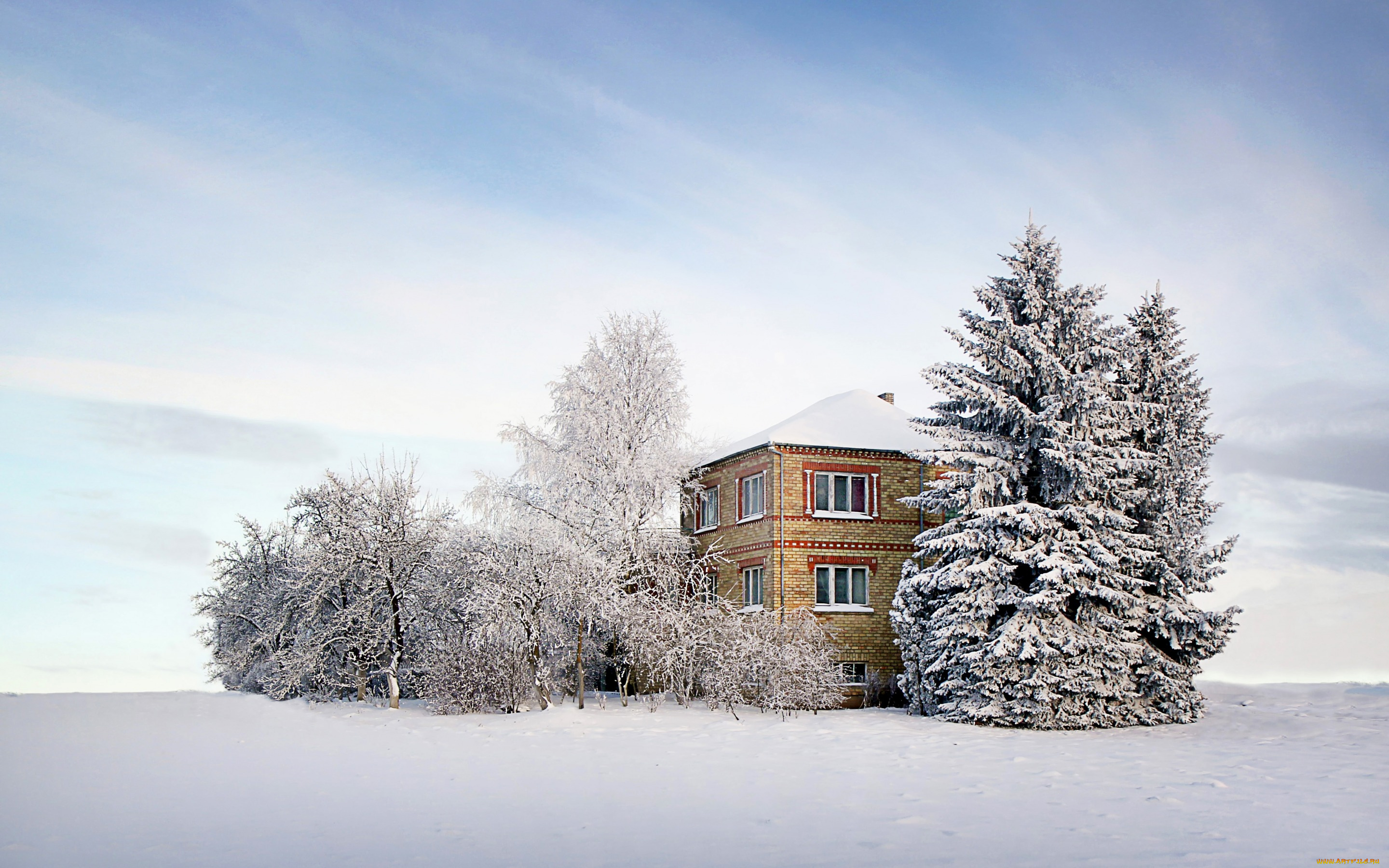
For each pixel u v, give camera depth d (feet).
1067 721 79.77
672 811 42.39
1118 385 93.09
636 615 96.73
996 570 84.99
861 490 115.03
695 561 116.98
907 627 94.48
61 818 40.88
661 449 120.37
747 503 118.73
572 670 108.99
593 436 117.91
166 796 46.52
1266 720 83.82
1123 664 81.97
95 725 78.38
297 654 101.45
